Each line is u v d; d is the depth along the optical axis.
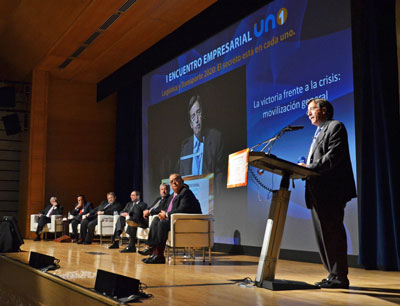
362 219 4.96
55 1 8.11
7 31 10.23
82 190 12.27
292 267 5.04
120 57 10.62
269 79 6.63
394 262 4.75
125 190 11.55
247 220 6.84
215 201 7.62
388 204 4.84
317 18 5.88
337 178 3.24
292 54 6.24
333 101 5.55
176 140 8.98
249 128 6.96
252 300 2.82
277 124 6.41
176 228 5.25
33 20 9.13
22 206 12.20
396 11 5.00
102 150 12.60
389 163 4.80
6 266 5.93
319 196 3.24
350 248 5.20
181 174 8.73
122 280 3.00
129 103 11.54
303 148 5.93
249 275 4.20
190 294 3.06
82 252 7.09
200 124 8.20
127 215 7.55
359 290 3.20
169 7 8.04
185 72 8.77
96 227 9.16
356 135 5.21
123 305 2.71
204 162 8.00
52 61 11.01
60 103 12.34
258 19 6.93
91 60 10.87
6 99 11.97
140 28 8.95
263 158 2.96
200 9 8.12
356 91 5.25
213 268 4.85
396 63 4.96
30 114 11.80
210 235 5.36
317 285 3.31
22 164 12.62
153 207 7.36
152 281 3.76
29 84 12.14
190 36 8.59
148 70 10.06
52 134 12.17
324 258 3.39
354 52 5.30
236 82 7.33
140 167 10.66
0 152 12.84
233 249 7.09
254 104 6.89
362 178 5.02
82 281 3.74
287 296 2.95
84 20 8.58
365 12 5.18
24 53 11.06
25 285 4.98
